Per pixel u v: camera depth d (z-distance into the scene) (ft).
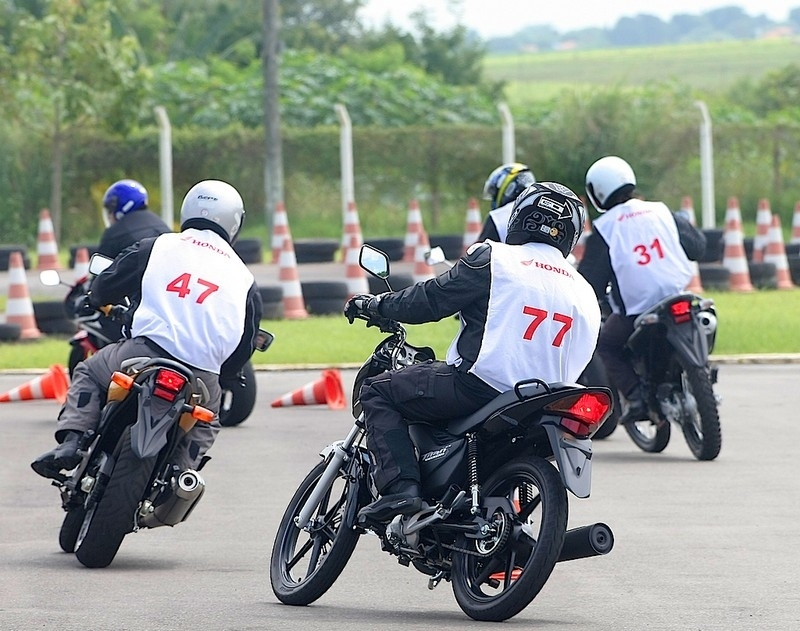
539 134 415.44
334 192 413.18
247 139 407.03
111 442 91.76
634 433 134.72
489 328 76.59
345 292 247.91
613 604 79.10
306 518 81.92
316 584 79.61
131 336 92.89
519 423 74.28
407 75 491.72
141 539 99.35
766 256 290.15
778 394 165.68
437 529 76.38
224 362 94.48
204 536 99.91
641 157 411.34
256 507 109.40
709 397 126.00
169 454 90.17
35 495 115.24
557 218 78.69
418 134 410.31
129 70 405.80
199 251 93.15
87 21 401.08
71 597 81.35
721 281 275.59
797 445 134.82
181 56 619.67
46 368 188.96
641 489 114.73
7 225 400.06
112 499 87.92
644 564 89.20
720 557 90.94
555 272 78.07
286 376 184.96
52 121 402.52
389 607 79.61
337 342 207.72
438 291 77.30
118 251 127.24
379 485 77.97
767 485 116.06
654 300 128.98
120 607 78.69
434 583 79.30
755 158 422.00
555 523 71.72
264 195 408.87
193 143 406.21
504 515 74.23
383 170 413.18
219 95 480.23
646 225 129.80
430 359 81.76
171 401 87.61
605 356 131.64
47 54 399.24
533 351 76.64
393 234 411.75
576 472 72.18
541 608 78.43
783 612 76.74
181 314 90.99
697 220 416.67
